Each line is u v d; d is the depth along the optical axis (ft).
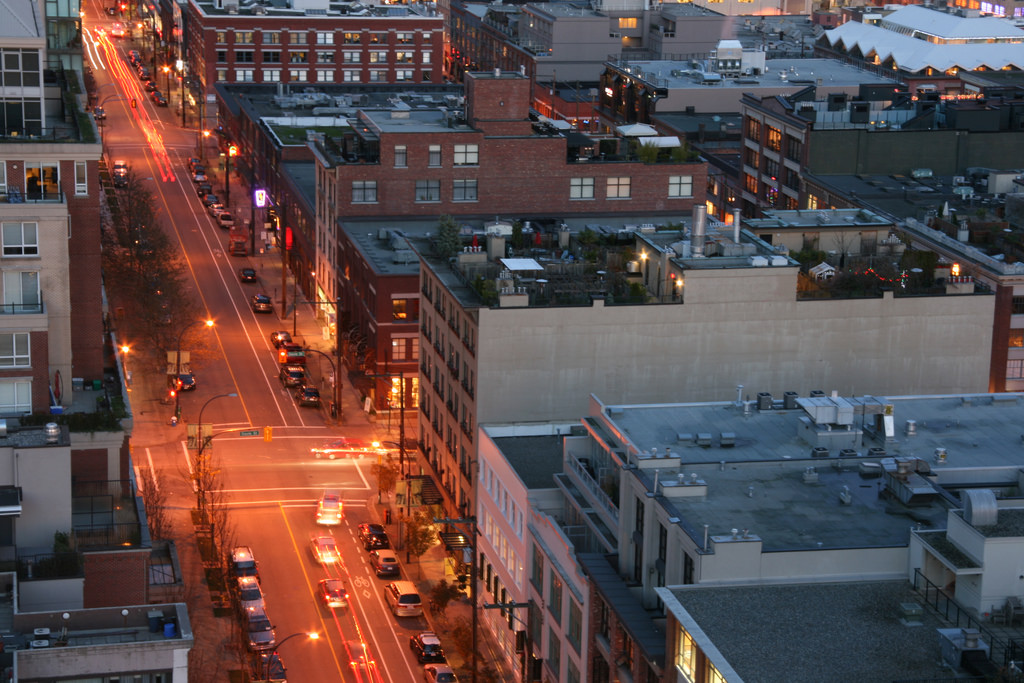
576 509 409.08
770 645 292.61
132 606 303.48
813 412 381.60
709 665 288.92
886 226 570.05
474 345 485.15
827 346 492.54
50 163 416.87
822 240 563.89
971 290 503.61
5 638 284.00
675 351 485.56
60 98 470.80
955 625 301.84
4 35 424.05
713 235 519.60
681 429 390.63
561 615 396.37
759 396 406.62
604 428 398.42
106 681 281.95
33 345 399.03
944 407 411.54
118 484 389.60
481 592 485.97
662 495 345.92
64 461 336.08
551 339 480.23
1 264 402.72
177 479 570.46
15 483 334.44
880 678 281.13
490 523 472.03
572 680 386.73
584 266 517.96
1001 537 301.43
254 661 431.02
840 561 319.47
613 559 373.20
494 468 465.06
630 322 481.05
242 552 499.10
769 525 332.39
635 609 343.26
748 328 486.79
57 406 402.52
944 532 319.47
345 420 639.35
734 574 315.99
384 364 644.27
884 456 370.53
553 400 485.56
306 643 454.81
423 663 443.32
